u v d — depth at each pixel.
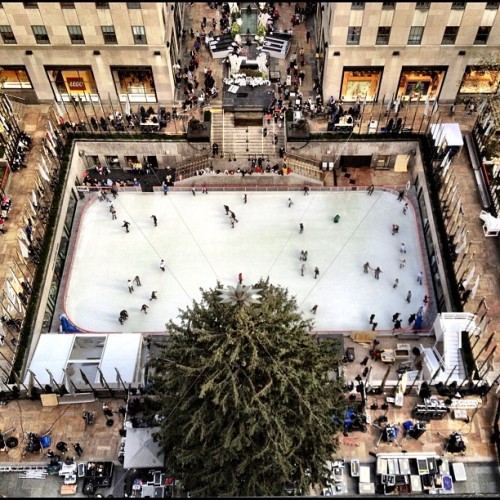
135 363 49.78
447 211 58.94
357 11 58.75
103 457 45.06
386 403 46.56
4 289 52.50
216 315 36.41
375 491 43.00
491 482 43.81
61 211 60.06
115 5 58.75
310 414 35.62
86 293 58.38
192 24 77.44
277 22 77.69
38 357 50.50
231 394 34.69
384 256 60.50
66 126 66.00
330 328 55.22
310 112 67.19
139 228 63.00
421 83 66.25
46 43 62.59
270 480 37.44
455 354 49.62
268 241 61.69
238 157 64.94
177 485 40.44
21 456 45.22
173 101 68.44
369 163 67.94
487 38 61.34
